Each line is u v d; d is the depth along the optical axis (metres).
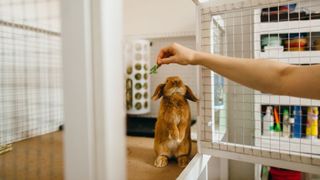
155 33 1.67
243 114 1.33
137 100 1.54
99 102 0.33
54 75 0.54
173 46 0.74
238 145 0.81
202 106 0.85
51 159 0.79
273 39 1.19
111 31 0.33
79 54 0.32
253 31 1.20
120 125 0.35
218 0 0.80
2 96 0.96
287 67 0.60
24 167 0.77
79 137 0.34
